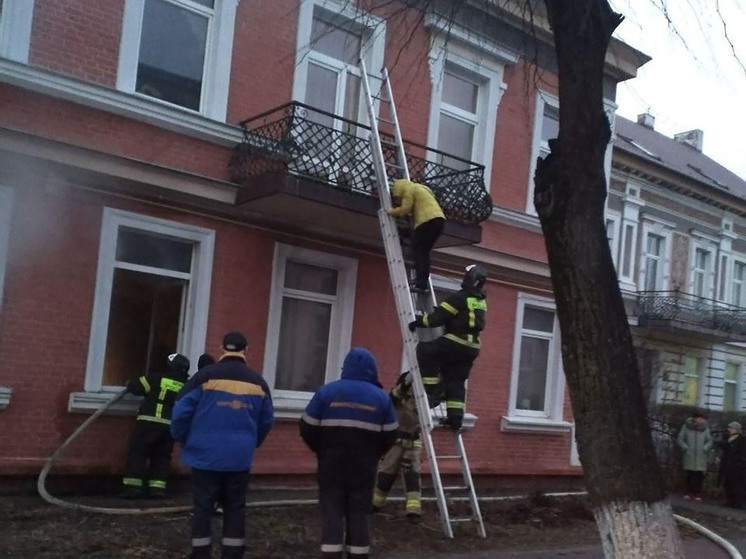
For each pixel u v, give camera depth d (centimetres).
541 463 1484
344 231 1190
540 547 882
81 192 965
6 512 812
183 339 1056
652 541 557
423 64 1309
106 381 994
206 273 1060
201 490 656
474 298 905
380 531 873
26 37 927
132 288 1019
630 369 584
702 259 2397
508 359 1434
